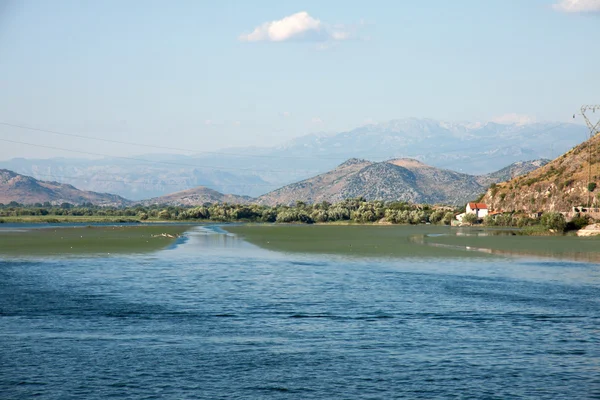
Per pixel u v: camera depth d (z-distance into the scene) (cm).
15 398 4844
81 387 5097
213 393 4997
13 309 7975
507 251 17950
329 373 5469
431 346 6325
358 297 9094
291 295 9250
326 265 13638
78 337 6569
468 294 9438
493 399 4906
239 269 12694
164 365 5650
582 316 7775
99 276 11331
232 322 7350
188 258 15175
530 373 5488
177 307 8219
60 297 8912
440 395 4981
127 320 7394
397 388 5125
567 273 12331
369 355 6003
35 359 5784
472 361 5819
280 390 5069
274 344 6362
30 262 13725
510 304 8588
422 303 8619
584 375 5438
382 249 18650
